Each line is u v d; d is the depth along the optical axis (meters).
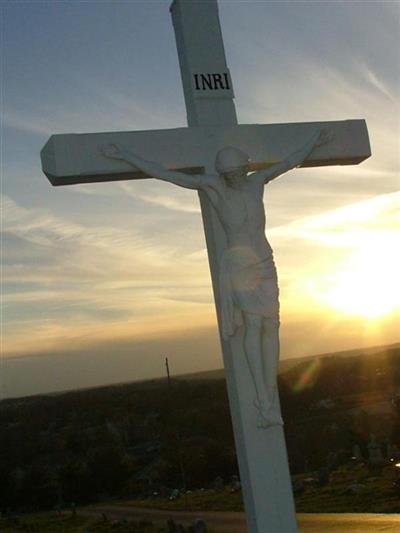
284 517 6.80
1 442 64.75
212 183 6.93
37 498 44.31
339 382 72.62
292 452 38.31
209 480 39.59
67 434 68.19
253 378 6.84
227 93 7.50
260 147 7.39
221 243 7.01
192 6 7.59
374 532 14.33
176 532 19.66
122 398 86.31
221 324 6.93
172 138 7.14
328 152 7.68
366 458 28.20
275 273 6.89
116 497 42.59
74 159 6.83
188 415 61.12
